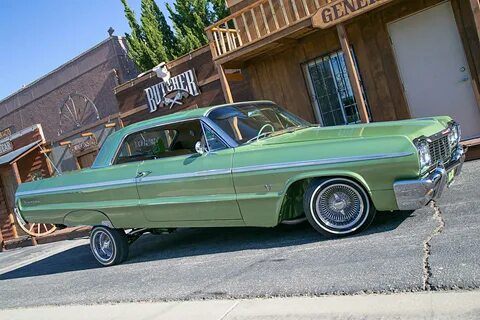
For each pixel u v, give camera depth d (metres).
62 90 17.48
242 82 11.95
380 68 10.01
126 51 16.30
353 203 5.16
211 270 5.41
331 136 5.38
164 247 7.43
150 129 6.40
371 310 3.45
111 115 15.61
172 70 13.12
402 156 4.73
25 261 10.55
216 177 5.71
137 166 6.43
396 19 9.68
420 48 9.58
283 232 6.31
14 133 18.77
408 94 9.84
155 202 6.22
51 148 17.69
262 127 5.95
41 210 7.36
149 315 4.49
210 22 16.06
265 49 10.67
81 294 5.85
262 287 4.40
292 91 11.20
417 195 4.73
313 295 3.95
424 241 4.53
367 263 4.31
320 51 10.63
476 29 8.91
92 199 6.81
